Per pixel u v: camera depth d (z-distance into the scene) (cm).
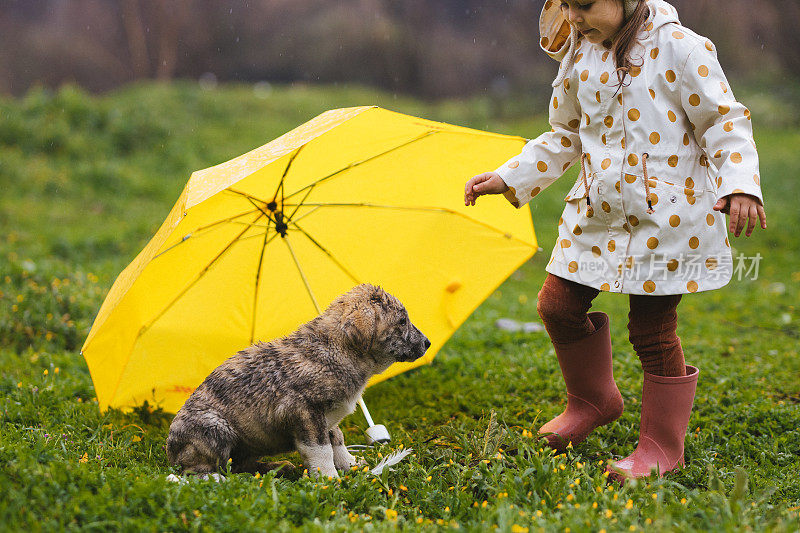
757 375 570
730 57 2820
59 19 3625
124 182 1451
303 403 380
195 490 322
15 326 680
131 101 1916
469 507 333
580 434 410
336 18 3241
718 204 326
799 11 2784
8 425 432
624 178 346
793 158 1808
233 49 3369
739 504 311
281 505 314
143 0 3369
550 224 1361
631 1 337
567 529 287
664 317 367
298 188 446
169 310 445
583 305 382
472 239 488
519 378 563
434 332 494
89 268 928
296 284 484
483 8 3362
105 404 438
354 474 365
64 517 291
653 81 342
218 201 397
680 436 381
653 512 314
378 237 487
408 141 433
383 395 543
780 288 965
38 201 1317
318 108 2252
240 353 400
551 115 390
